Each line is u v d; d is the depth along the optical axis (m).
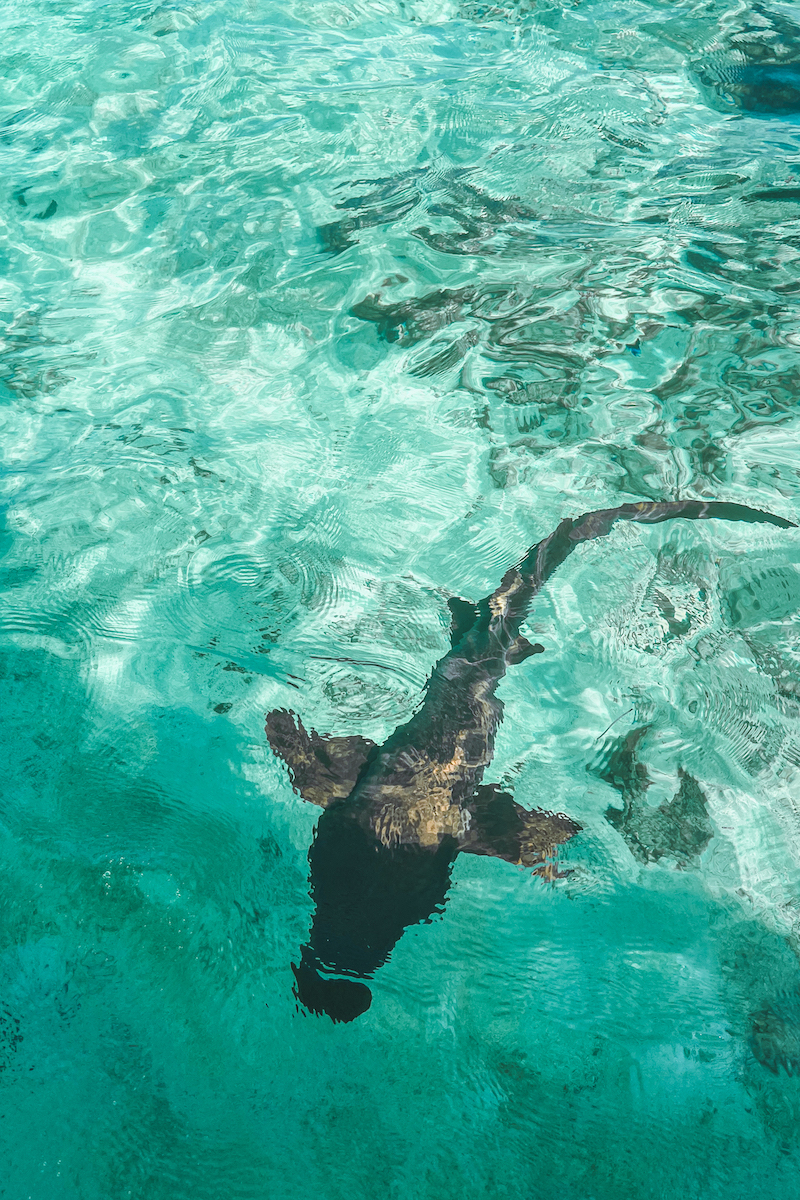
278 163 6.80
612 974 2.59
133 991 2.54
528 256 5.78
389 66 8.09
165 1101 2.32
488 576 3.80
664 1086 2.37
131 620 3.67
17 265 5.99
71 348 5.27
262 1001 2.50
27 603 3.75
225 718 3.27
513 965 2.60
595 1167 2.22
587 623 3.60
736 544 3.92
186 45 8.50
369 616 3.65
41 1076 2.35
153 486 4.32
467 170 6.64
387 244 5.93
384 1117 2.31
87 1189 2.15
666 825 2.96
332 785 2.98
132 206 6.46
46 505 4.23
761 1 9.05
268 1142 2.25
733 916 2.73
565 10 9.02
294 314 5.41
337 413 4.72
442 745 3.00
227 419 4.73
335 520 4.11
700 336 5.07
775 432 4.46
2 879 2.78
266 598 3.75
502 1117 2.31
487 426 4.59
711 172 6.55
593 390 4.76
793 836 2.93
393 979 2.50
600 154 6.80
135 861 2.81
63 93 7.82
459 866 2.82
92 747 3.19
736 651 3.50
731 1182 2.19
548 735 3.22
